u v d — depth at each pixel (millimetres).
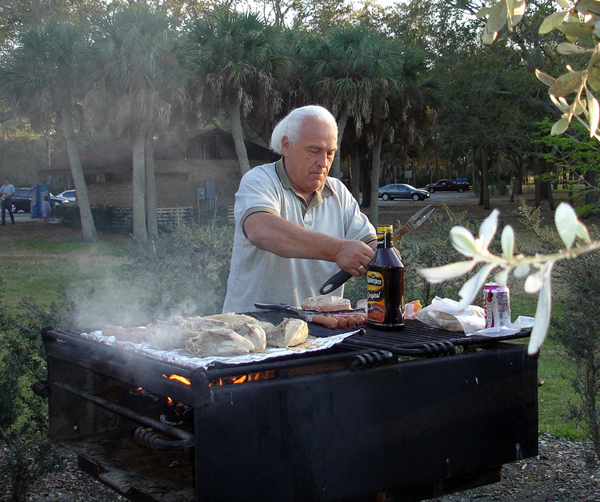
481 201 32375
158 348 1434
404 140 19672
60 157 42156
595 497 2859
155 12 14609
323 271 2350
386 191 41219
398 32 23172
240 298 2293
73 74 15125
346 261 1854
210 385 1312
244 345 1374
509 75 19734
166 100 15023
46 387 1732
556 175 8883
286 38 16797
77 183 16766
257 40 15367
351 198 2480
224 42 15102
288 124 2193
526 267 607
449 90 20781
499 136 20312
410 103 18234
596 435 3018
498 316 1630
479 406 1550
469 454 1537
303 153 2160
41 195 26047
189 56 14789
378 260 1715
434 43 22391
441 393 1485
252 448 1229
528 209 3471
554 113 19672
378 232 1733
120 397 1750
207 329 1406
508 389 1600
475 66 20281
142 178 15758
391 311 1698
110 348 1495
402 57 17812
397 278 1701
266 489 1247
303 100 16703
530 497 2893
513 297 7281
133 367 1353
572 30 1072
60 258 13266
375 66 15953
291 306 2232
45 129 16859
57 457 2652
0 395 2697
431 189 53000
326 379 1318
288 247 1932
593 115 1046
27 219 26031
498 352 1584
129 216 20391
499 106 20547
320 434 1315
